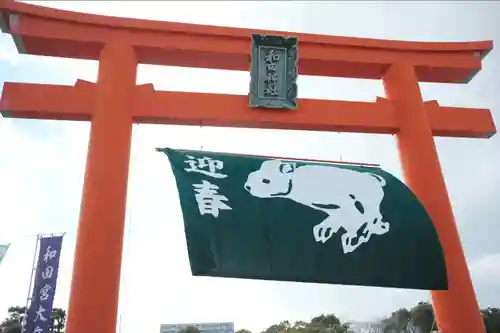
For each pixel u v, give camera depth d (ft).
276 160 19.61
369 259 17.28
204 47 21.89
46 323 40.04
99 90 20.04
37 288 41.55
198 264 15.93
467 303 18.06
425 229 18.11
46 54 21.63
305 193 18.57
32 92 19.63
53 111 19.43
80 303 15.80
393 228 18.02
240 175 18.63
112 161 18.45
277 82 21.54
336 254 17.15
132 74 20.88
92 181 17.89
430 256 17.61
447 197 20.20
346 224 17.92
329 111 21.70
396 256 17.48
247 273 16.17
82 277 16.19
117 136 19.04
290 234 17.24
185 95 20.83
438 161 20.97
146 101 20.38
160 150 19.01
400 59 23.53
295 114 21.33
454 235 19.35
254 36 21.94
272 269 16.46
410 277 17.21
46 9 20.72
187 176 18.10
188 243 16.25
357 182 19.33
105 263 16.58
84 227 17.02
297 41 22.18
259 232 17.04
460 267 18.72
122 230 17.57
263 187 18.44
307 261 16.83
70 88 20.06
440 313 18.52
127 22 21.48
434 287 17.20
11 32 20.31
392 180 19.63
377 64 23.35
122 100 19.95
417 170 20.80
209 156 19.19
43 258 42.63
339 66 23.39
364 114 22.00
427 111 22.75
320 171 19.49
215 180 18.21
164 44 21.56
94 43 21.12
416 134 21.48
